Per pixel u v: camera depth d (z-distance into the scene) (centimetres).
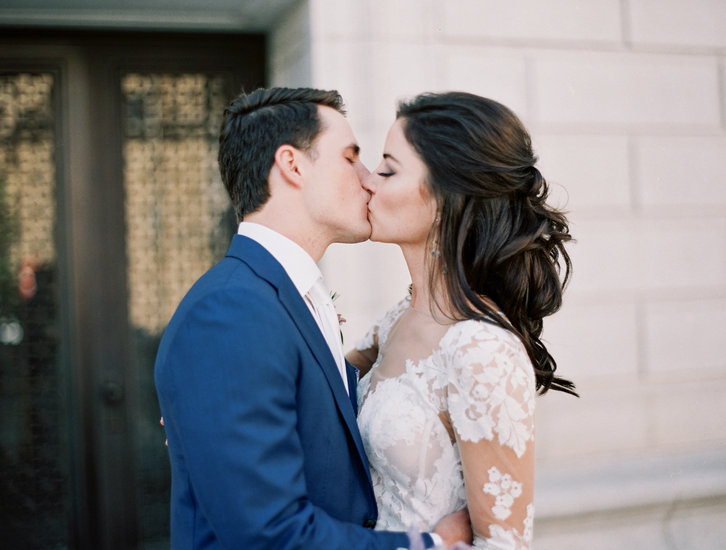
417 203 154
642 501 310
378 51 295
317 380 141
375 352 193
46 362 335
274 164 155
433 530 145
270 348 132
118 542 339
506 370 138
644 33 329
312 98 160
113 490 339
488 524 139
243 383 128
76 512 337
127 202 338
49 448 336
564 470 313
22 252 331
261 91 163
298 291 148
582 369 324
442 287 154
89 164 334
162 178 341
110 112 335
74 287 334
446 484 147
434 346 150
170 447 148
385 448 149
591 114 324
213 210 346
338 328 165
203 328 133
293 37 309
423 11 301
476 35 309
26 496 334
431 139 152
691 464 322
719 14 337
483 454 138
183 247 344
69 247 333
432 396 147
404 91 298
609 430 326
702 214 336
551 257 174
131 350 340
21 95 329
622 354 328
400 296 296
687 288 334
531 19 316
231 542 125
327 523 131
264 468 126
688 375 335
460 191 150
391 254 295
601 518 310
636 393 329
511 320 163
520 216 156
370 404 155
